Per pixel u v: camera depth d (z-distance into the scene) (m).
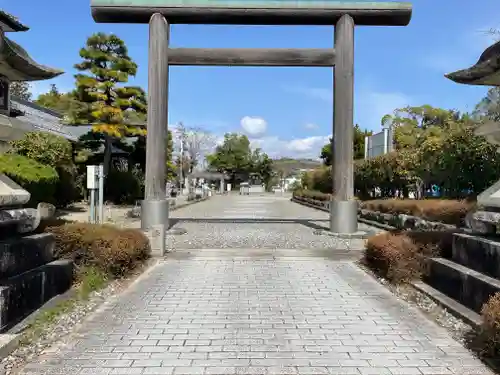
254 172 75.06
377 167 19.45
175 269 7.94
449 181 13.62
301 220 17.55
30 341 4.20
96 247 6.68
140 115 24.98
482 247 5.21
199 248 10.17
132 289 6.46
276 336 4.50
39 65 5.27
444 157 12.82
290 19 12.38
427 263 6.48
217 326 4.80
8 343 3.92
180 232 12.81
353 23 12.39
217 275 7.46
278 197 52.94
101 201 13.13
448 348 4.20
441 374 3.62
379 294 6.26
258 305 5.65
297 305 5.67
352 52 12.39
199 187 56.56
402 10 12.13
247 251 9.74
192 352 4.05
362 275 7.52
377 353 4.07
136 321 4.95
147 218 12.48
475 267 5.39
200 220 17.28
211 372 3.63
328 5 12.23
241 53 12.50
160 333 4.56
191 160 56.31
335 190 12.63
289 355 4.00
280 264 8.44
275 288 6.58
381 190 22.05
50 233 6.06
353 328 4.78
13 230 5.12
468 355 4.02
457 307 5.20
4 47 4.61
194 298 5.98
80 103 24.73
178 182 50.91
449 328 4.76
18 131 5.38
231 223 16.14
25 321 4.57
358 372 3.65
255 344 4.27
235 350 4.11
